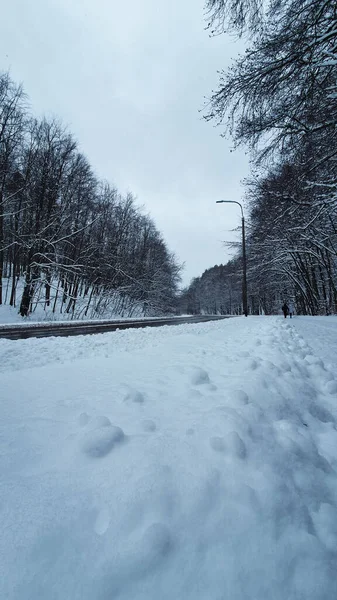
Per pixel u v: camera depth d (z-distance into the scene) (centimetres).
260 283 3525
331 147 772
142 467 168
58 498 149
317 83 659
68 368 437
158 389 321
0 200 1988
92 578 108
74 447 194
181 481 158
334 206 925
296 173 858
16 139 1945
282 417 261
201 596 106
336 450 234
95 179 2644
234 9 593
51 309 2334
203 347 609
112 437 195
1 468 176
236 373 373
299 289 3319
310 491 174
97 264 2508
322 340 758
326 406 322
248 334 837
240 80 674
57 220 2133
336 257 2278
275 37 614
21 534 127
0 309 1944
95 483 160
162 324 1548
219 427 210
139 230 3488
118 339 812
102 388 329
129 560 115
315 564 126
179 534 130
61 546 122
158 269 3509
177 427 220
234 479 163
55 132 2164
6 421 242
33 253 1973
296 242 2278
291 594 112
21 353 599
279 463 187
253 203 1290
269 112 723
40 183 2053
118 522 134
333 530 148
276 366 383
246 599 107
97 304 2541
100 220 2805
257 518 142
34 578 108
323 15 586
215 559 121
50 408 267
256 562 121
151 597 105
